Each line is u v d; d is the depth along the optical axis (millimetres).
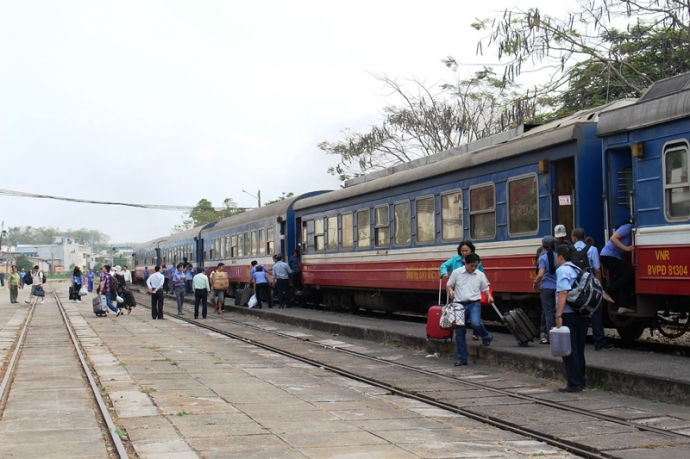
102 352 14859
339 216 22672
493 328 16328
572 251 10164
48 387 10469
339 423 8039
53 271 148500
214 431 7617
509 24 19938
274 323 22641
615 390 9445
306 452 6734
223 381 11039
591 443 6918
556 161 13242
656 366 9680
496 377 11062
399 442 7137
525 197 13984
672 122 10727
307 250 25406
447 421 8203
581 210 12438
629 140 11523
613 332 14945
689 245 10414
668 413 8156
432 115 32344
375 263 20203
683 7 19453
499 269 14789
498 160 14773
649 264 11102
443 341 13453
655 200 11016
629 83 21531
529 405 8914
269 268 28719
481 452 6758
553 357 10672
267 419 8234
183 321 23984
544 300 12148
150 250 59812
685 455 6445
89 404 9156
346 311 23922
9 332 19938
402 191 18734
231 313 27891
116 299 26703
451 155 17438
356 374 11594
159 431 7617
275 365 12914
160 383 10836
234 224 34469
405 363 12859
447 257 16672
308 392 10086
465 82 31859
